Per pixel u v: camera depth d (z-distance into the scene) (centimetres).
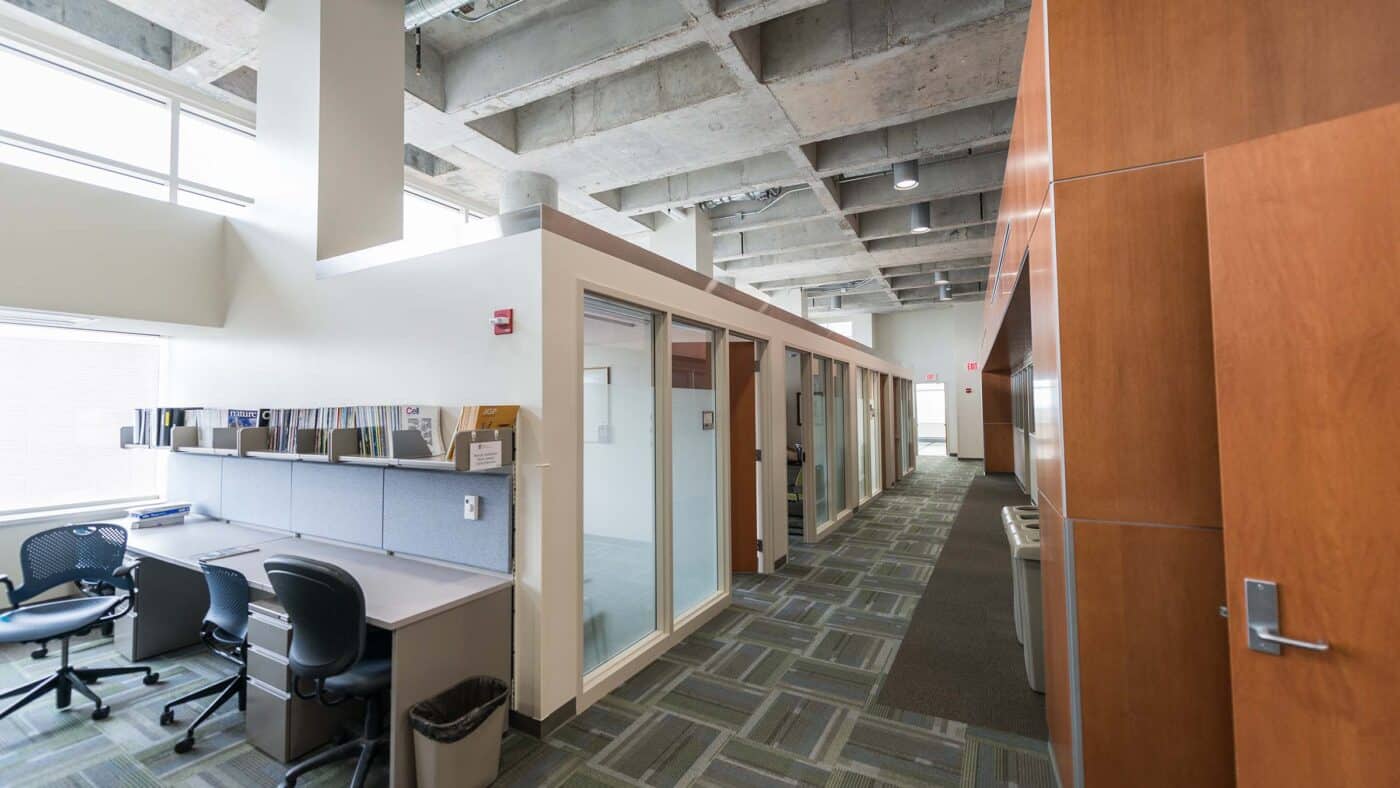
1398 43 125
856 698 270
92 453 422
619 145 474
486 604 230
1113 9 149
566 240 253
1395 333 110
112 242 340
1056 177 155
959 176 579
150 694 281
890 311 1391
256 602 241
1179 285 142
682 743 234
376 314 295
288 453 296
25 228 312
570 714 251
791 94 394
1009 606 392
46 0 351
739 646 329
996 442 1091
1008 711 258
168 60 405
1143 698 146
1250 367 125
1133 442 147
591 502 276
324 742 235
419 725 196
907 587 434
